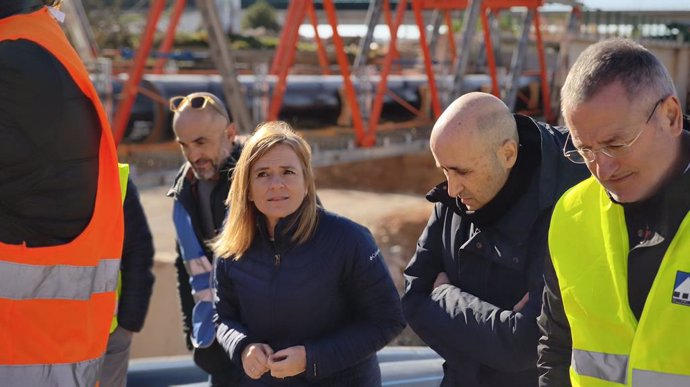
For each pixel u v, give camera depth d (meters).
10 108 2.23
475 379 2.92
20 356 2.34
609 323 2.09
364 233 3.06
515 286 2.81
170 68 20.45
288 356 2.91
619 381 2.08
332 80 18.30
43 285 2.35
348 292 3.05
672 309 1.97
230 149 3.86
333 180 24.34
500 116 2.72
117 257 2.57
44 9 2.43
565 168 2.73
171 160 13.62
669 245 1.99
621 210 2.12
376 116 18.08
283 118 17.20
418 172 24.28
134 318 3.70
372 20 24.09
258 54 34.50
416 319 2.98
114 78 13.16
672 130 2.00
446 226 3.02
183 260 3.99
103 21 32.62
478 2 20.30
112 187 2.48
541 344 2.39
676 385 1.98
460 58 20.48
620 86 1.94
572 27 28.20
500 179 2.74
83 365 2.46
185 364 5.11
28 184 2.28
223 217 3.79
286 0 63.03
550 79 28.22
